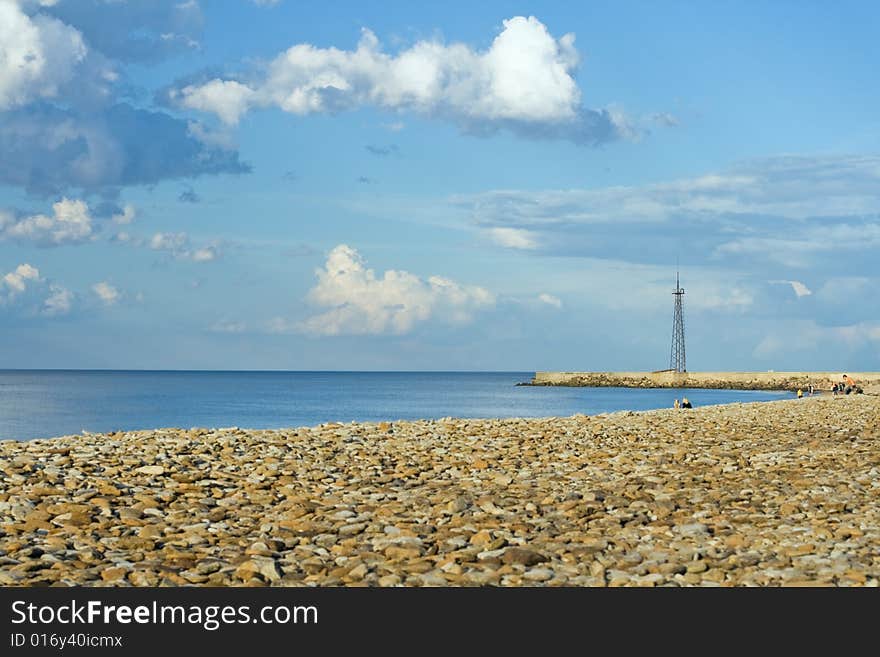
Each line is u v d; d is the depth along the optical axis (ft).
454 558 34.58
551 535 39.06
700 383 508.53
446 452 66.85
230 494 48.49
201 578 32.12
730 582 31.76
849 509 44.73
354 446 68.08
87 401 338.75
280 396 406.41
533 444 72.49
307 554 35.53
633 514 43.37
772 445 75.92
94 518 41.29
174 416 242.37
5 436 178.09
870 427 95.20
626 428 88.79
